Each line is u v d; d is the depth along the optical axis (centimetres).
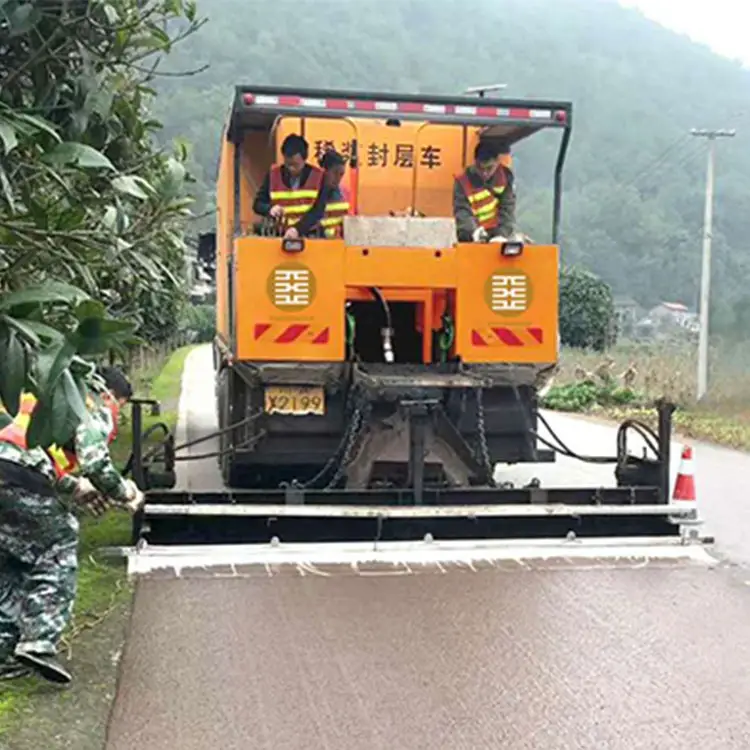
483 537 748
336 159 841
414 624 573
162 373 2494
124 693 467
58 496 464
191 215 562
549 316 803
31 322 288
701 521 786
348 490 756
